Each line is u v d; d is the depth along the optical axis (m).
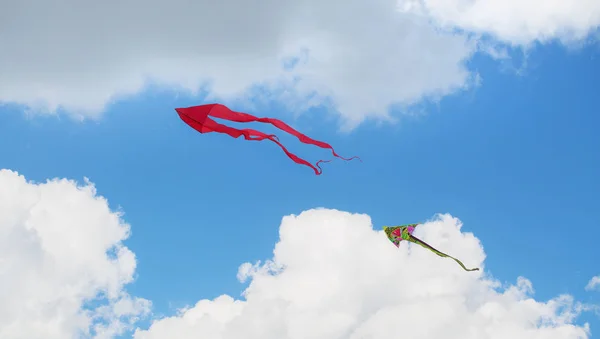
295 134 13.39
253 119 13.53
